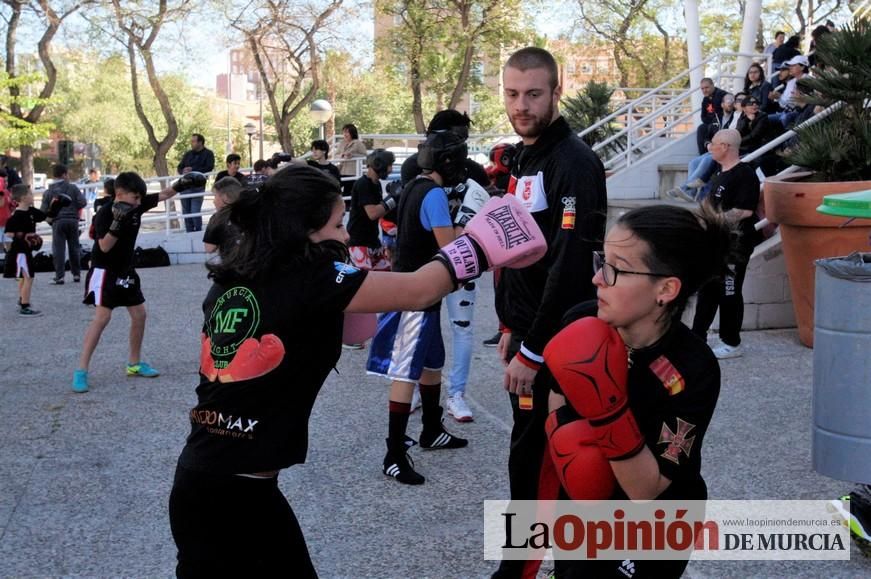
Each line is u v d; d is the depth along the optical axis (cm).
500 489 445
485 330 823
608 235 209
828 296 356
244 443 219
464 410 554
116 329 880
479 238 225
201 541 224
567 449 211
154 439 532
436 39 2775
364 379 664
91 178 2138
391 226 798
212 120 5362
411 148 2678
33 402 618
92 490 452
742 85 1437
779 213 674
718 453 478
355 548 381
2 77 2502
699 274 204
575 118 1672
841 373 354
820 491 425
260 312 217
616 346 193
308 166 226
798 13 3088
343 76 2858
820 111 822
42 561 373
